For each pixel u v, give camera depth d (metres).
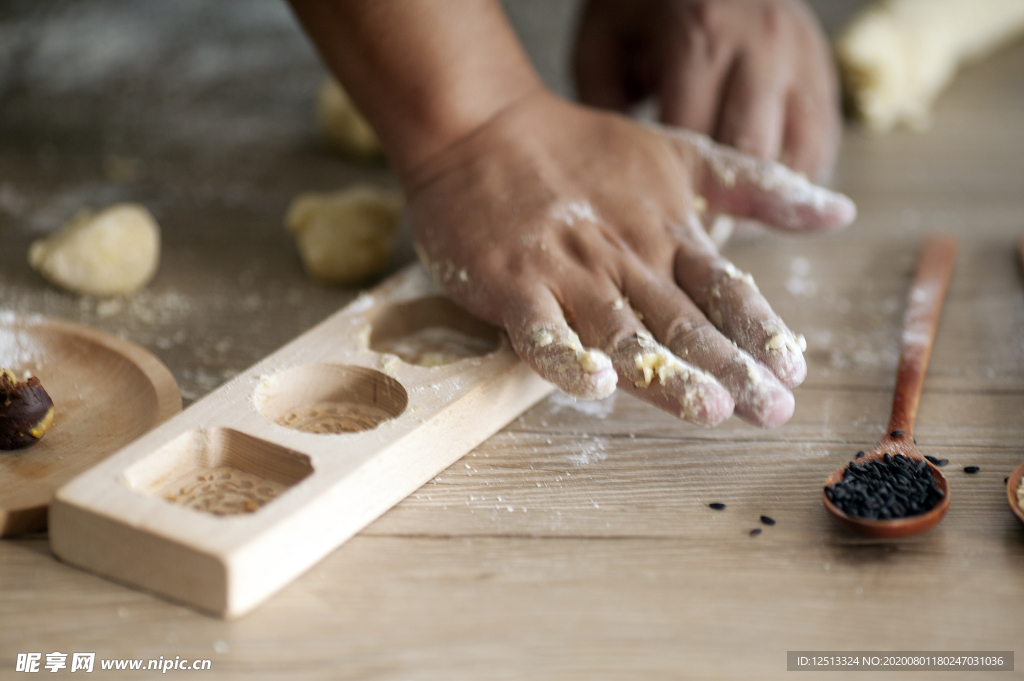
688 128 0.86
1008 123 1.03
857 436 0.73
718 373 0.69
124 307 0.82
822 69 0.89
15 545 0.67
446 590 0.65
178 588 0.64
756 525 0.68
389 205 0.85
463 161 0.79
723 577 0.66
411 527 0.68
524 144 0.78
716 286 0.73
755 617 0.64
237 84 1.09
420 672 0.62
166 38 1.16
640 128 0.80
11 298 0.82
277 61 1.12
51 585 0.65
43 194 0.93
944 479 0.68
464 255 0.76
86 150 0.98
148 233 0.83
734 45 0.86
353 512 0.67
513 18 1.26
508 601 0.65
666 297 0.73
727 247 0.88
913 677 0.62
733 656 0.63
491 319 0.74
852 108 1.03
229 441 0.68
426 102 0.78
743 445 0.72
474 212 0.77
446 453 0.71
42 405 0.70
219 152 0.99
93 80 1.08
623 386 0.70
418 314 0.78
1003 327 0.80
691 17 0.87
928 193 0.94
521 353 0.71
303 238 0.85
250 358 0.78
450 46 0.78
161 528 0.64
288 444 0.68
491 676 0.62
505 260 0.75
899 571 0.66
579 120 0.80
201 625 0.64
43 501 0.67
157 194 0.93
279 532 0.64
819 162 0.88
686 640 0.63
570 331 0.71
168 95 1.07
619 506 0.69
